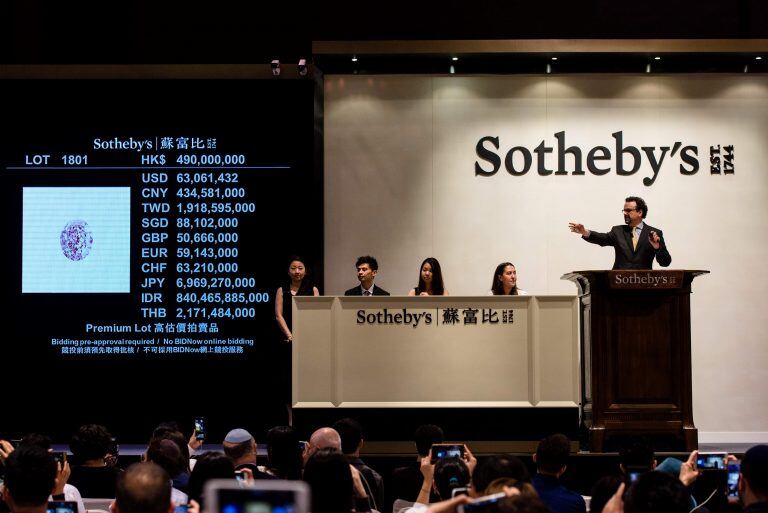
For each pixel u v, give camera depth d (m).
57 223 9.55
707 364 9.37
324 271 9.54
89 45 9.59
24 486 3.33
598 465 6.50
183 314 9.53
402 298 6.68
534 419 6.60
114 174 9.61
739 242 9.45
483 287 9.50
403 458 6.61
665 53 9.20
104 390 9.48
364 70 9.64
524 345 6.66
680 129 9.55
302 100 9.71
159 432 5.61
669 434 6.56
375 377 6.66
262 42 9.60
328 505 3.28
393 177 9.59
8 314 9.48
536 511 2.28
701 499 5.62
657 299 6.62
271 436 4.84
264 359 9.50
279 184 9.63
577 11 9.55
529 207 9.55
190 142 9.64
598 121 9.59
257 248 9.58
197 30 9.61
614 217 9.52
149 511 2.71
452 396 6.64
